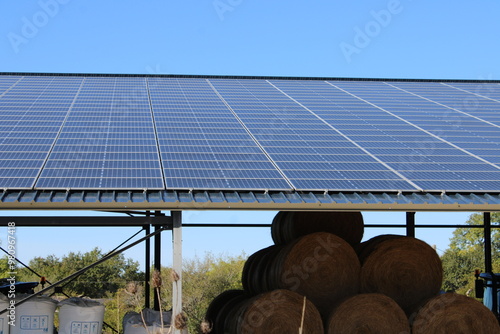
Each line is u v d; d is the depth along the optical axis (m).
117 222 9.51
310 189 9.95
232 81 19.83
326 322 10.63
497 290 16.78
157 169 10.43
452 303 10.81
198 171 10.48
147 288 16.62
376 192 10.09
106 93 17.00
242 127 13.42
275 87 18.72
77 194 9.40
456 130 13.89
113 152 11.23
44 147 11.33
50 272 30.67
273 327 10.29
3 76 19.48
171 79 19.97
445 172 11.09
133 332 11.39
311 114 14.96
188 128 13.13
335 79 20.83
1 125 12.80
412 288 11.33
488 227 18.17
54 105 15.02
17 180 9.60
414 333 10.78
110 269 31.41
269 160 11.26
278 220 12.77
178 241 9.44
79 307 11.39
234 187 9.82
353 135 13.12
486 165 11.54
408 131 13.64
